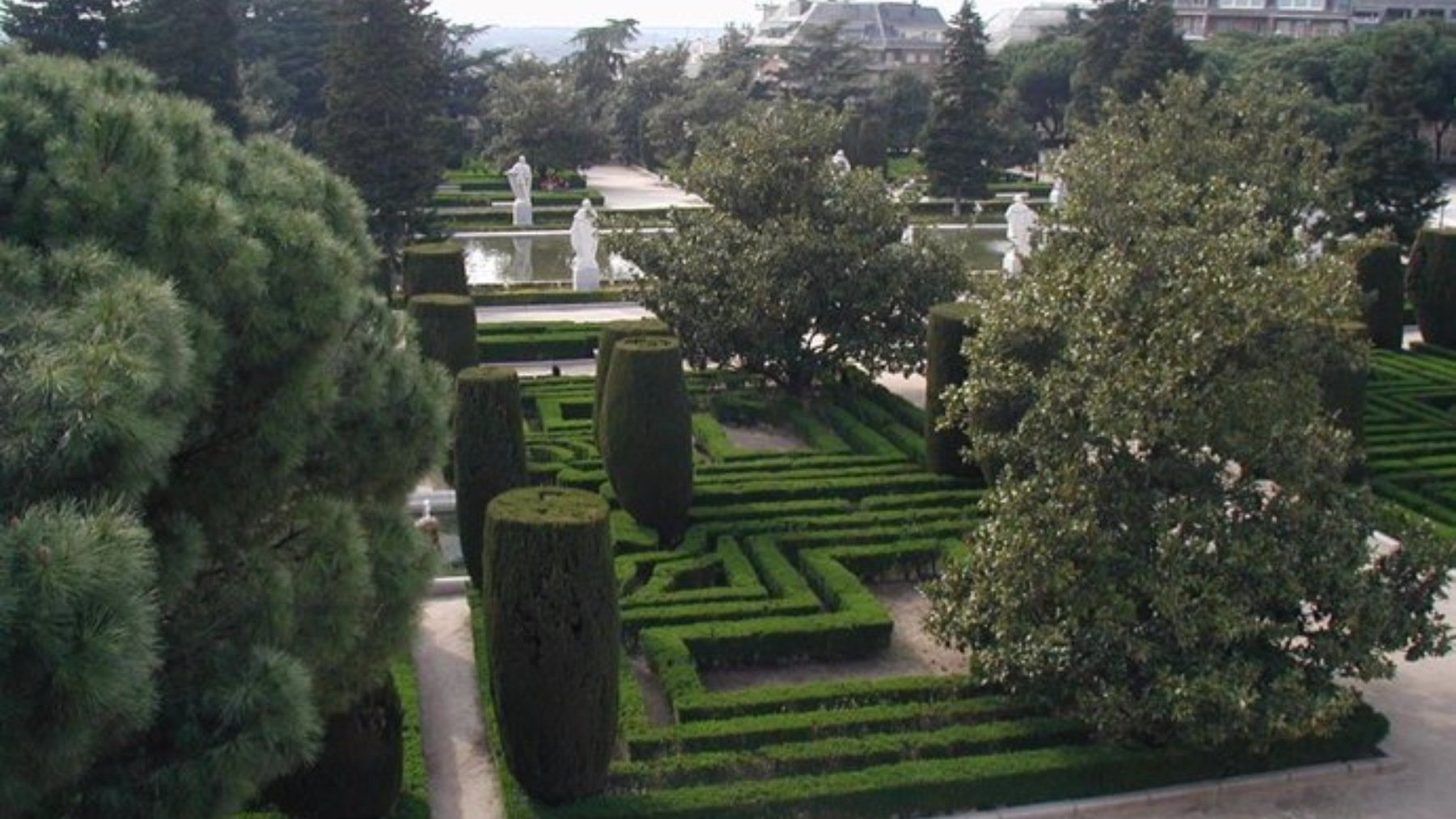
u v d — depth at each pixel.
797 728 13.02
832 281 23.69
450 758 13.30
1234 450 12.71
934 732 12.94
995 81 58.00
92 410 6.60
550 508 11.70
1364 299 20.64
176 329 7.33
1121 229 19.89
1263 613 12.65
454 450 16.69
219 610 8.68
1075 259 16.03
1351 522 12.75
